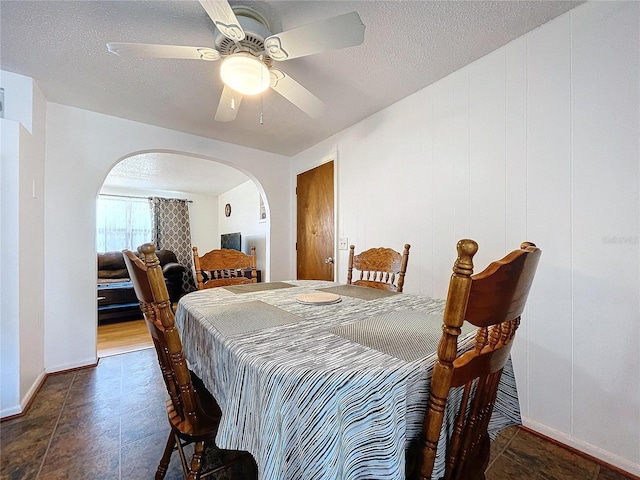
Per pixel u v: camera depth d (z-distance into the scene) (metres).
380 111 2.44
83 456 1.34
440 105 1.99
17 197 1.72
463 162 1.86
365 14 1.40
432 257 2.05
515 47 1.61
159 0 1.31
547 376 1.49
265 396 0.63
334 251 2.94
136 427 1.57
